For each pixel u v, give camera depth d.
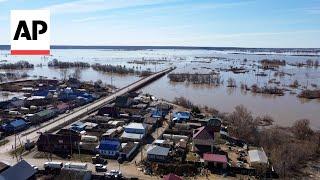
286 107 162.25
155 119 121.75
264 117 137.75
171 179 69.00
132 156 90.50
